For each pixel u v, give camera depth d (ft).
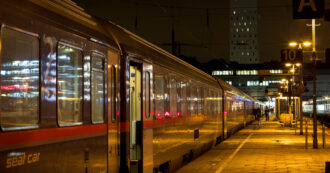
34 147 17.31
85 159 21.99
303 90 102.99
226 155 62.08
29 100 17.08
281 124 153.89
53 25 19.17
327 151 67.00
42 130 17.92
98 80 24.13
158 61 36.78
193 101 52.75
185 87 47.93
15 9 16.46
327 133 113.70
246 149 70.59
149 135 33.22
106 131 24.97
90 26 23.82
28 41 17.19
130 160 30.32
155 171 35.91
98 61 24.22
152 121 34.14
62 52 19.90
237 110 118.01
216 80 81.92
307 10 43.75
